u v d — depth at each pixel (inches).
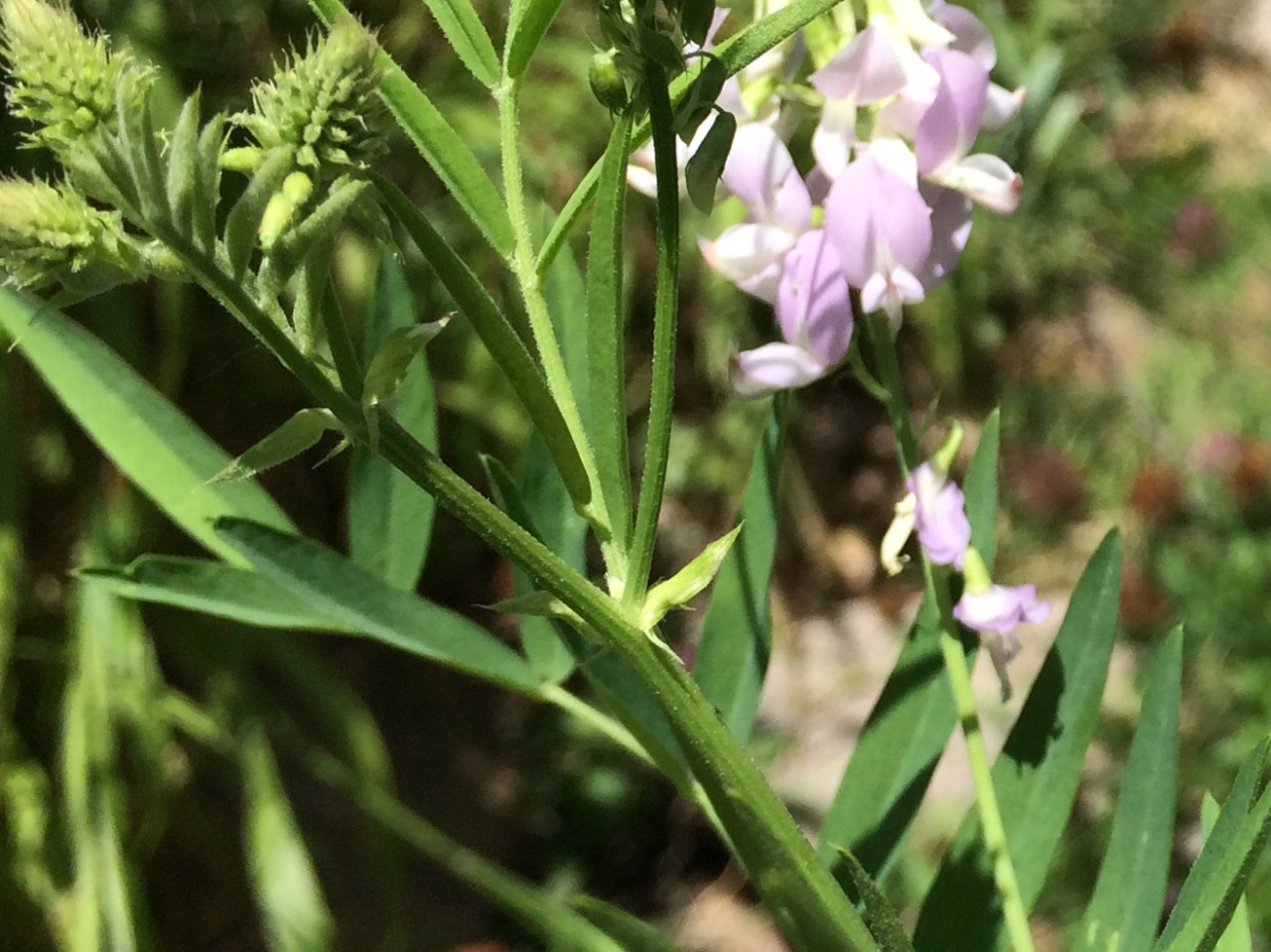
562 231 3.7
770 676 15.8
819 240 4.2
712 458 14.8
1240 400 17.1
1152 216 18.3
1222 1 20.2
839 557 16.5
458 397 12.0
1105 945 4.6
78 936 10.1
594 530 3.8
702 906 14.9
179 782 12.1
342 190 3.0
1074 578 15.8
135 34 10.1
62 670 11.0
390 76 3.7
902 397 4.6
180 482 5.0
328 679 11.8
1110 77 18.9
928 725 5.1
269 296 3.0
